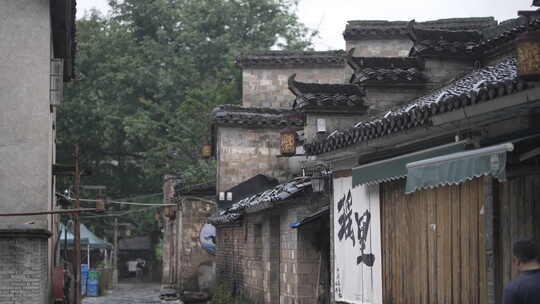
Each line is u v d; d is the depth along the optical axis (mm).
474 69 17109
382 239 14758
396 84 17156
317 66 33594
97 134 53375
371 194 15242
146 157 52281
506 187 11016
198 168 41281
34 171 16594
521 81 9758
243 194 30109
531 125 10742
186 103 45594
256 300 25031
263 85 33656
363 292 15562
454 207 12266
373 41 28750
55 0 17453
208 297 31734
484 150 9750
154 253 60500
